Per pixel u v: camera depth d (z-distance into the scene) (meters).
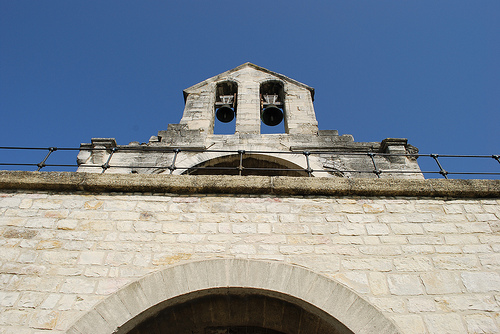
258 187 5.49
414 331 4.15
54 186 5.49
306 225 5.12
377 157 9.88
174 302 4.44
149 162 9.73
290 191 5.50
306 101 12.10
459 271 4.68
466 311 4.32
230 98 12.57
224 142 10.52
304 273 4.58
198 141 10.48
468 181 5.68
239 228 5.06
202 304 4.64
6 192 5.46
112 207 5.29
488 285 4.54
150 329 4.58
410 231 5.09
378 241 4.97
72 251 4.77
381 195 5.57
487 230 5.12
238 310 4.72
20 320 4.16
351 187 5.52
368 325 4.14
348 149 10.20
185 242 4.89
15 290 4.40
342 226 5.12
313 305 4.30
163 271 4.54
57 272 4.56
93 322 4.11
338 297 4.37
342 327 4.19
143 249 4.81
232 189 5.52
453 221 5.23
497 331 4.16
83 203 5.34
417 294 4.45
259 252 4.80
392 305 4.35
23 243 4.84
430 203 5.48
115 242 4.88
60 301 4.31
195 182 5.52
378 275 4.62
